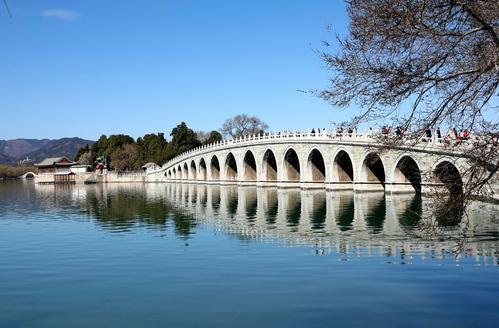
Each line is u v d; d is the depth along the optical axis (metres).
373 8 14.89
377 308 19.22
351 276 23.81
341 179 80.06
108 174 181.25
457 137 16.06
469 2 13.88
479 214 41.47
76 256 30.41
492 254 27.56
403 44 14.84
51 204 73.75
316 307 19.55
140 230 41.19
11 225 46.75
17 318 19.33
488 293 20.61
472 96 14.45
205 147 132.00
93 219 50.75
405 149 17.44
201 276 24.70
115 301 21.11
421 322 17.70
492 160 14.86
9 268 27.38
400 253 28.58
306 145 85.12
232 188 104.06
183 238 36.31
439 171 16.72
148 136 195.88
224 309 19.69
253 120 178.25
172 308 20.02
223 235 37.28
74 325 18.47
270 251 30.38
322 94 16.30
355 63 15.66
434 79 15.03
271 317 18.64
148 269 26.52
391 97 15.43
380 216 45.66
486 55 13.51
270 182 101.44
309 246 31.66
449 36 14.49
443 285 21.91
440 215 16.20
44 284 23.97
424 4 13.66
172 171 159.75
